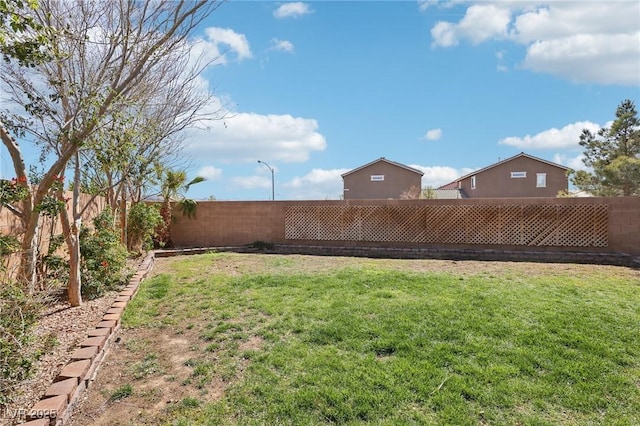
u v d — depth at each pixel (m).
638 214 10.74
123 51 5.51
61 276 6.05
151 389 3.56
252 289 6.89
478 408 3.08
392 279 7.41
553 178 30.50
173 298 6.52
